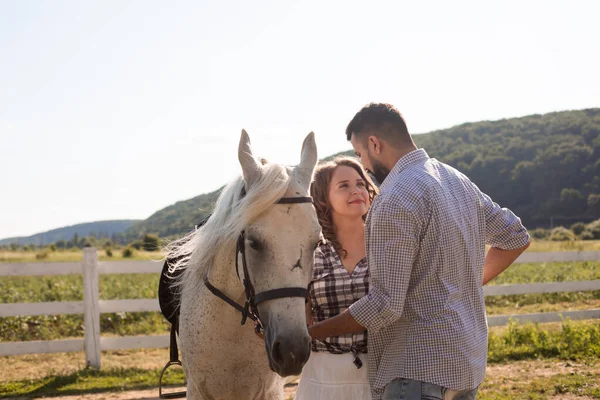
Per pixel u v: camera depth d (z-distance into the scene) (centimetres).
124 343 732
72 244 8144
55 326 972
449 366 223
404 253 225
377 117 253
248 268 250
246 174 256
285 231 241
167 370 711
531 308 1142
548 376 633
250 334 291
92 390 628
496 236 269
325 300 277
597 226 5203
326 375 272
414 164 246
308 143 276
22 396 612
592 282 919
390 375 231
